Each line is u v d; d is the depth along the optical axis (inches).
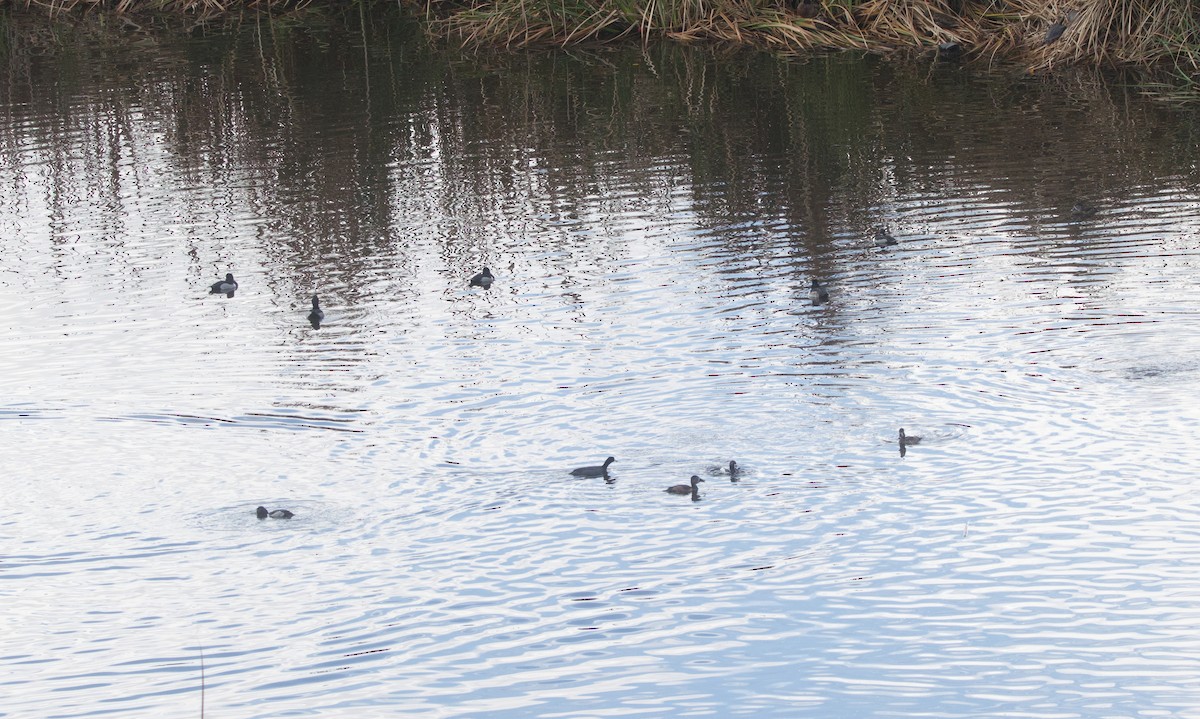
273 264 960.9
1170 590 528.4
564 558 566.3
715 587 542.9
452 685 488.4
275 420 705.0
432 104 1375.5
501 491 620.4
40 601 545.3
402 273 932.0
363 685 488.7
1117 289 833.5
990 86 1349.7
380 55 1590.8
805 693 479.2
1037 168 1094.4
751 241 967.0
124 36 1748.3
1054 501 593.3
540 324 829.2
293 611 536.1
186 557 573.9
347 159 1208.2
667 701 475.2
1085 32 1401.3
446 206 1076.5
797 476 624.1
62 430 700.0
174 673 497.7
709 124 1272.1
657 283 891.4
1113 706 465.7
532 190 1106.1
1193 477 606.9
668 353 772.6
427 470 642.8
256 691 486.9
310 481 637.3
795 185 1088.8
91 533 594.9
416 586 549.0
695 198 1069.1
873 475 621.9
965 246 931.3
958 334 779.4
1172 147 1128.2
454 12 1728.6
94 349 814.5
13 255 997.2
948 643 503.2
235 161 1211.2
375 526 594.2
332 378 758.5
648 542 575.2
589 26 1620.3
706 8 1614.2
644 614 526.9
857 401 697.6
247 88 1464.1
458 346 799.1
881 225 985.5
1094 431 653.3
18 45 1718.8
